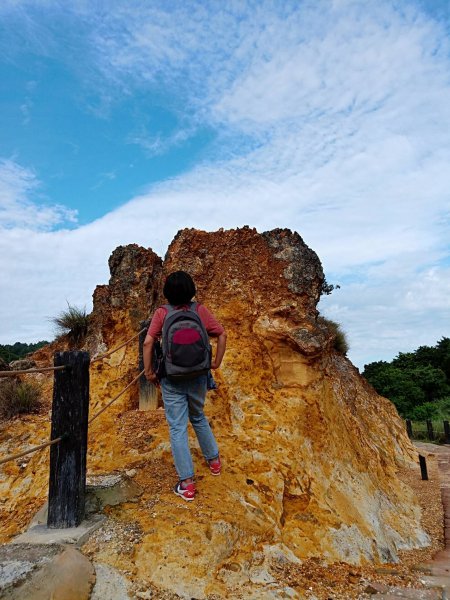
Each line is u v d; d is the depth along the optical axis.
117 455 4.77
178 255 6.95
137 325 6.87
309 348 5.87
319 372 6.04
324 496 4.88
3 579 2.67
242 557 3.58
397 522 5.73
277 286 6.45
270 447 5.11
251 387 5.80
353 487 5.42
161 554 3.26
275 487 4.62
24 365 7.55
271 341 6.08
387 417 11.55
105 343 7.09
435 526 6.16
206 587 3.15
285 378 5.95
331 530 4.47
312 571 3.85
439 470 10.33
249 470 4.73
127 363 6.52
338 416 6.32
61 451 3.44
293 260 6.54
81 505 3.45
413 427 20.09
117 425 5.41
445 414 24.73
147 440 4.97
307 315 6.18
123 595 2.89
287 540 4.16
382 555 4.67
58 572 2.80
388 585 3.90
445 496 7.62
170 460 4.62
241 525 3.85
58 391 3.50
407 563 4.70
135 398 6.16
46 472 4.70
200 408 4.17
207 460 4.38
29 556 2.92
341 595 3.56
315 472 5.10
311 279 6.53
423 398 28.66
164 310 3.97
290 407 5.62
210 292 6.60
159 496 3.93
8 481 4.71
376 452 7.69
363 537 4.68
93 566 3.02
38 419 5.92
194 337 3.73
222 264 6.78
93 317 8.16
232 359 5.99
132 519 3.57
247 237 6.89
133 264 7.27
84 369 3.57
